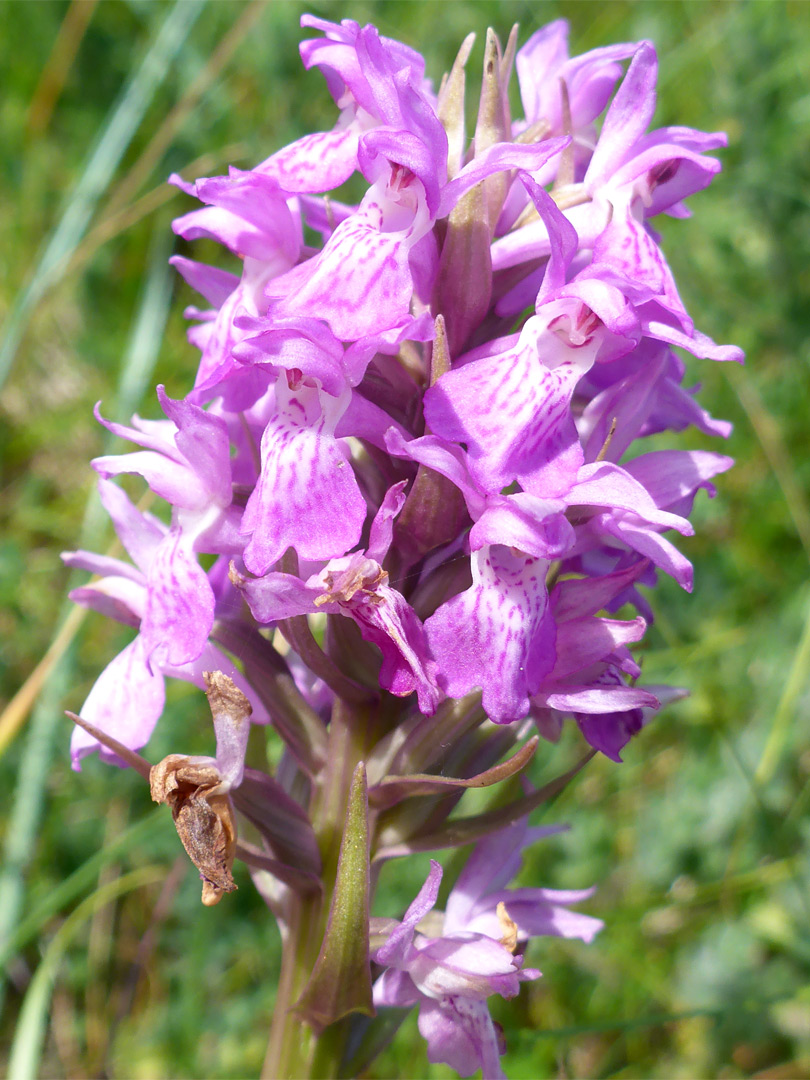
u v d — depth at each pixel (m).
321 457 0.10
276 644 0.12
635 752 0.19
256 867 0.11
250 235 0.11
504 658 0.09
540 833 0.12
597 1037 0.17
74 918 0.15
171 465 0.11
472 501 0.09
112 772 0.18
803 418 0.22
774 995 0.14
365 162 0.10
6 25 0.25
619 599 0.11
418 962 0.10
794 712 0.19
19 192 0.24
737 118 0.24
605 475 0.09
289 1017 0.11
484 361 0.10
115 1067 0.16
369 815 0.10
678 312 0.10
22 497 0.21
